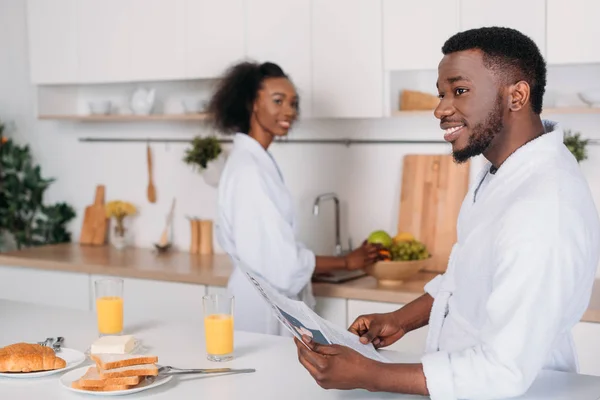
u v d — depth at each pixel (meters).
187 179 4.12
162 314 3.54
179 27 3.69
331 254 3.72
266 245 2.91
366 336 1.95
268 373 1.85
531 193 1.55
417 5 3.16
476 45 1.64
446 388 1.54
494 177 1.68
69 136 4.44
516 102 1.64
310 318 1.80
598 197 3.20
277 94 3.02
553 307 1.50
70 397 1.70
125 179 4.30
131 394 1.71
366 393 1.70
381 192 3.60
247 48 3.53
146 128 4.21
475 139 1.66
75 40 4.00
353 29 3.29
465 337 1.72
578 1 2.90
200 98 3.99
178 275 3.47
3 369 1.83
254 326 3.01
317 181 3.74
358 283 3.20
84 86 4.38
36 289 3.87
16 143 4.53
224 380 1.80
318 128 3.72
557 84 3.24
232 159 3.03
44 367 1.85
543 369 1.82
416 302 2.07
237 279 3.03
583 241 1.53
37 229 4.43
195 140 3.88
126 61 3.86
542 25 2.97
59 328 2.28
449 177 3.43
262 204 2.90
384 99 3.27
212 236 4.04
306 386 1.75
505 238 1.53
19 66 4.48
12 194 4.39
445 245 3.43
